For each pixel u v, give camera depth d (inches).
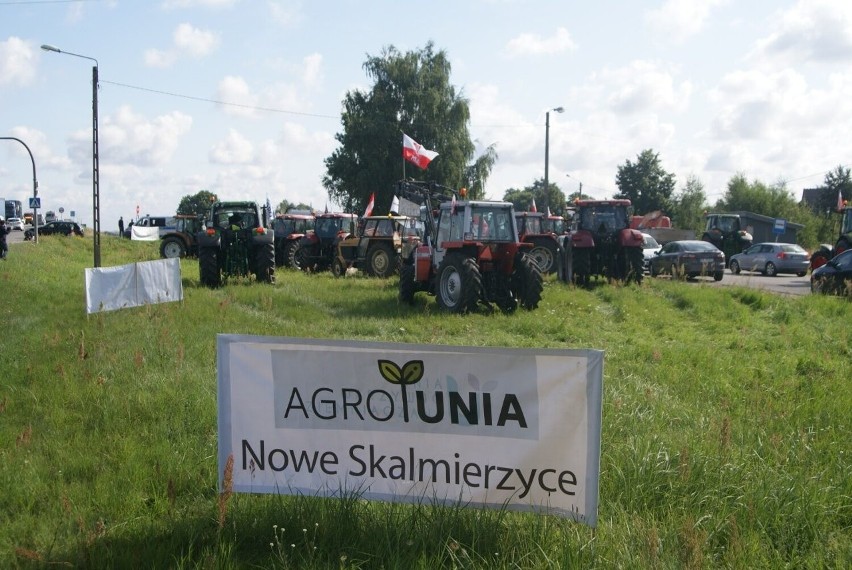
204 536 144.3
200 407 233.9
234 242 703.7
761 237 1647.4
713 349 374.3
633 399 245.4
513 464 143.9
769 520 153.6
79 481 179.0
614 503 160.1
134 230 1640.0
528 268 516.4
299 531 144.3
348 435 150.2
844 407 240.2
